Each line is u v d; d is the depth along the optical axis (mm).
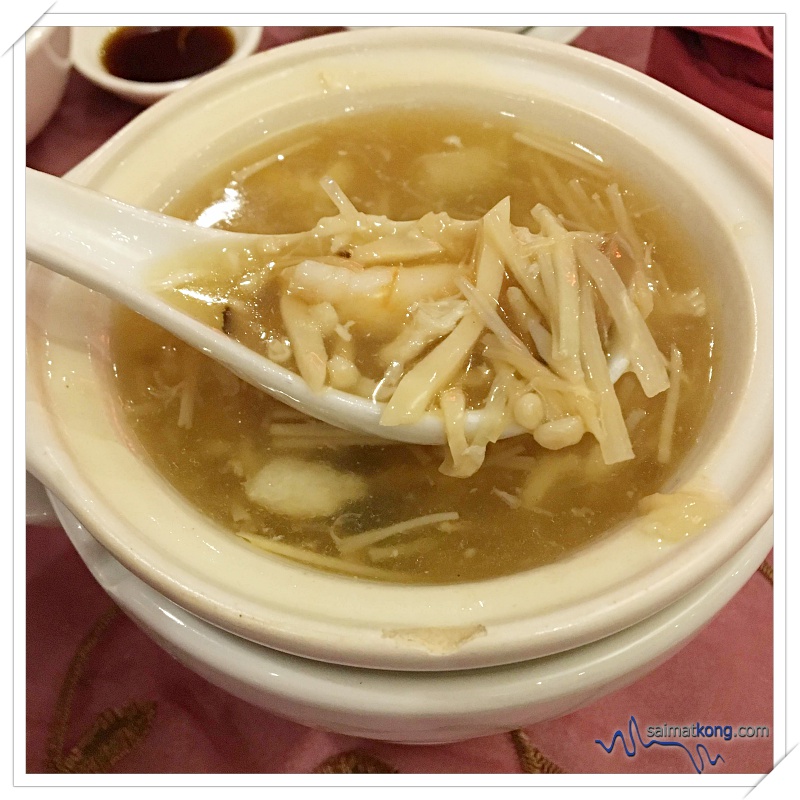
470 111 210
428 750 171
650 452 155
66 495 129
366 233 174
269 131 205
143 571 123
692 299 171
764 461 134
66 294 166
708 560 122
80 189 163
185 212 195
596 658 129
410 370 155
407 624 121
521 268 161
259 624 118
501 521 152
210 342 158
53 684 179
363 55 208
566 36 247
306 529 154
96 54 270
